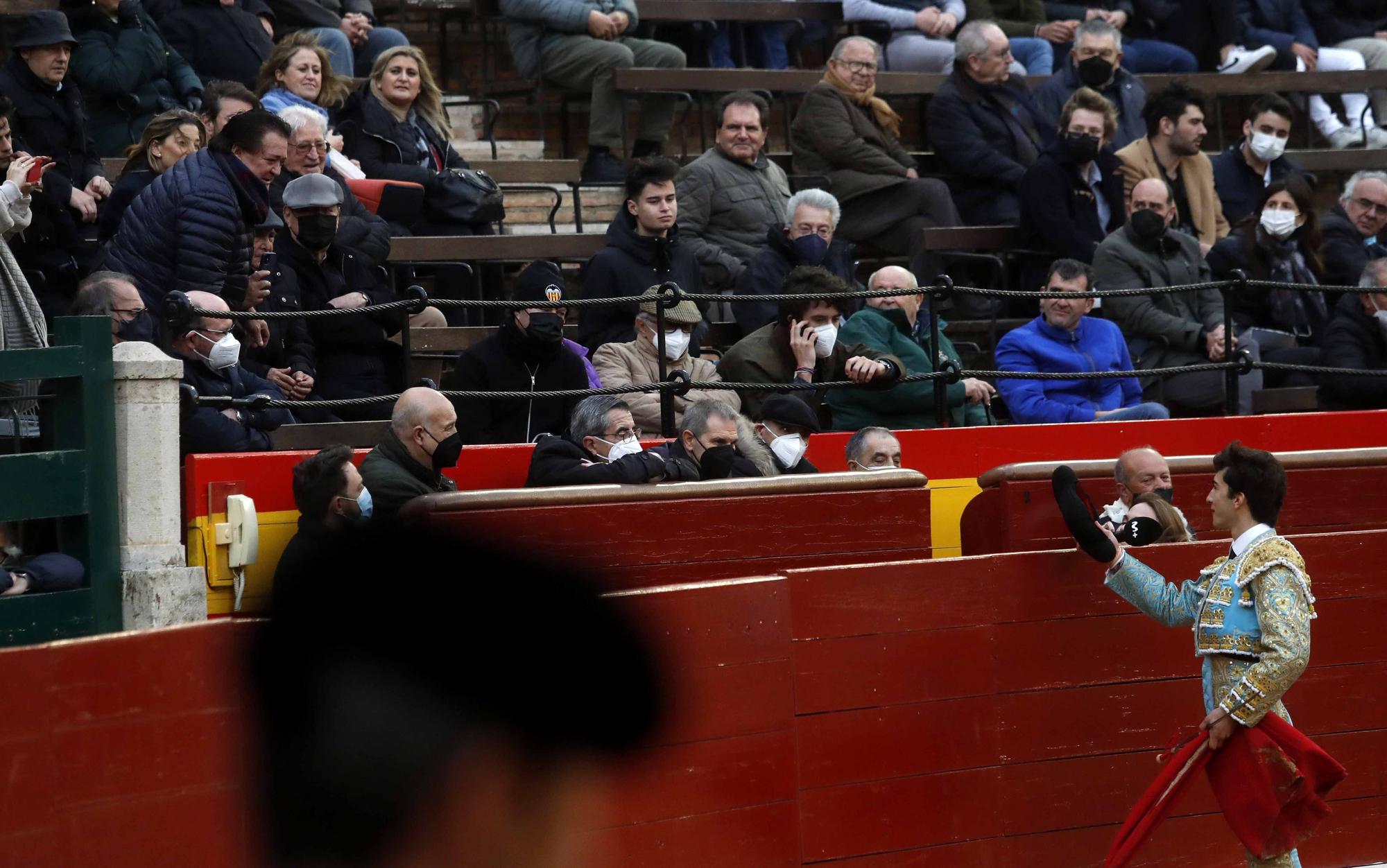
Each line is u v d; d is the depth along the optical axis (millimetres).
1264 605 14914
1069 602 17234
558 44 30750
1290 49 38875
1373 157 36875
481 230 26156
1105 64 31875
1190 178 30641
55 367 13742
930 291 21266
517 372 19172
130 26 25250
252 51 27203
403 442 15641
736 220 26812
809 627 15711
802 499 16938
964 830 16500
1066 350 24266
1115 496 18375
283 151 19172
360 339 20141
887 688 16141
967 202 31000
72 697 11062
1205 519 19797
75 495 13781
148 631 11586
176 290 17891
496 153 30844
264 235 19750
